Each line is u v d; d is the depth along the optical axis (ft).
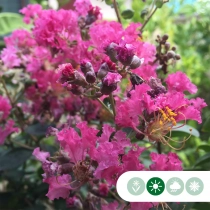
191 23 1.69
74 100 0.75
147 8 0.77
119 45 0.53
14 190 0.92
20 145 0.82
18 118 0.84
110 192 0.64
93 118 0.75
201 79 1.68
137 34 0.64
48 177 0.53
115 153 0.49
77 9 0.72
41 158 0.55
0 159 0.77
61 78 0.53
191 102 0.58
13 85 0.90
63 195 0.54
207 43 1.70
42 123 0.80
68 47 0.69
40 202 0.89
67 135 0.53
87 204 0.61
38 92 0.79
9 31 1.14
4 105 0.77
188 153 1.13
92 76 0.53
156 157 0.52
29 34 0.85
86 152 0.53
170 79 0.59
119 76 0.51
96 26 0.63
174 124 0.50
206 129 0.73
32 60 0.79
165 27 1.56
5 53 0.80
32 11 0.87
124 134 0.51
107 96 0.62
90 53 0.63
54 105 0.78
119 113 0.52
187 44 1.69
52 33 0.68
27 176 0.95
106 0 0.73
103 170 0.50
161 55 0.71
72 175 0.55
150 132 0.52
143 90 0.50
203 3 1.54
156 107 0.50
